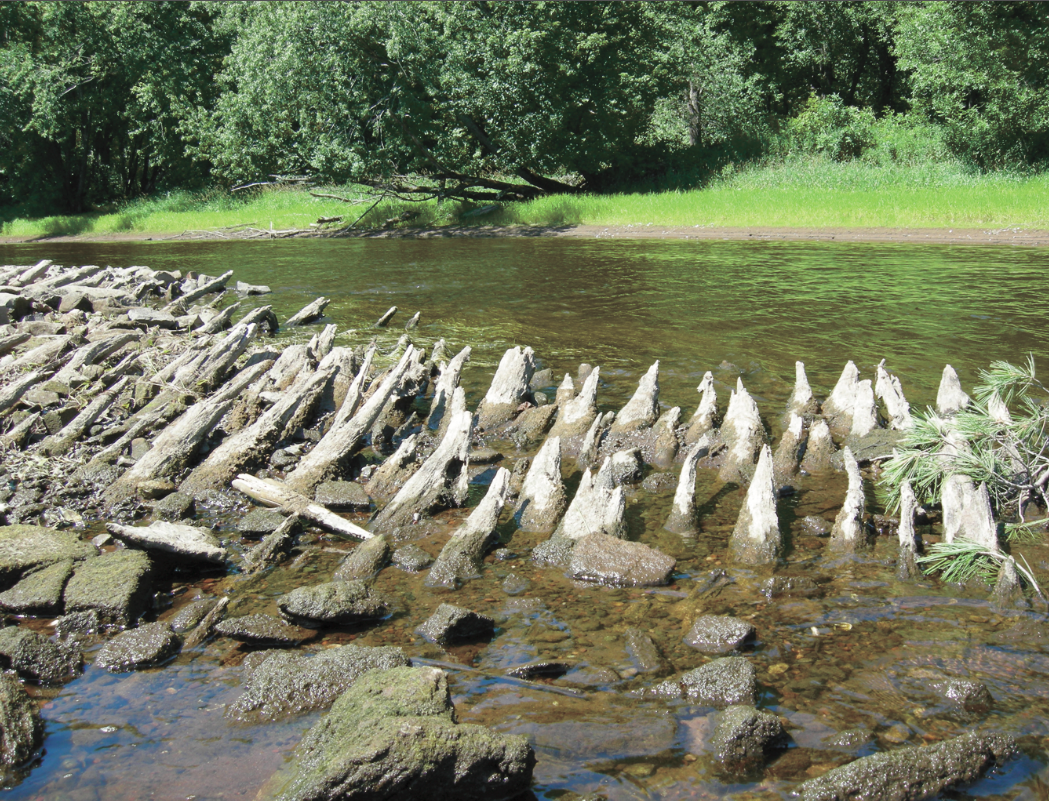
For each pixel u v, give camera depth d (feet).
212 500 20.03
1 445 23.00
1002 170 86.43
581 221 87.71
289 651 13.15
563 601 14.67
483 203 99.25
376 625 13.97
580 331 37.01
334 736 10.05
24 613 14.44
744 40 128.98
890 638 13.16
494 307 43.65
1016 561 15.65
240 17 113.91
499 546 17.20
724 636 13.02
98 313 40.24
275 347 34.68
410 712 10.24
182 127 111.86
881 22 115.65
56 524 18.67
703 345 33.50
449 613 13.39
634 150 109.91
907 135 99.86
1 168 138.31
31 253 85.71
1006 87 85.87
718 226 77.71
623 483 20.54
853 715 11.25
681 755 10.55
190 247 86.38
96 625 14.07
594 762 10.44
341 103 91.86
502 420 25.31
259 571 16.30
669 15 112.57
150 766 10.57
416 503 18.84
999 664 12.35
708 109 117.50
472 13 92.02
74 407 25.27
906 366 29.14
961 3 89.04
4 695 11.33
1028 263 50.80
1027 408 23.86
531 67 91.35
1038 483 17.34
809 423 23.94
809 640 13.15
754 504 16.85
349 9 88.79
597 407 26.11
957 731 10.87
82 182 139.13
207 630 13.79
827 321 36.86
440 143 94.99
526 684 12.12
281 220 103.30
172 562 16.33
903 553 15.65
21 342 32.86
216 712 11.69
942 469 17.40
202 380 27.94
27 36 128.16
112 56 124.67
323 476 20.68
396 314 42.57
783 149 107.96
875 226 70.59
